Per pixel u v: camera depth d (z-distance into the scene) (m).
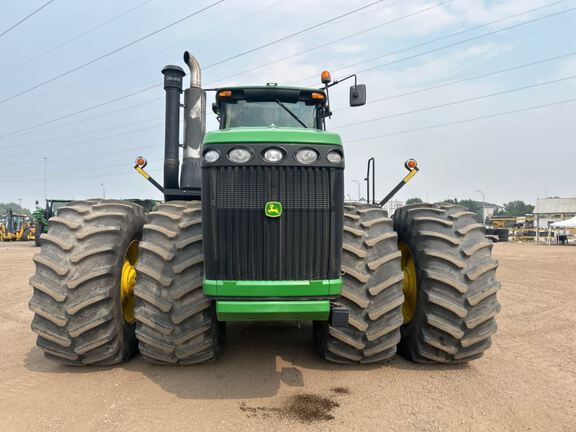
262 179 2.77
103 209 3.79
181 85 5.00
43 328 3.40
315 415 2.80
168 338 3.33
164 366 3.66
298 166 2.77
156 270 3.33
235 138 2.78
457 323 3.48
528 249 21.11
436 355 3.60
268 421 2.71
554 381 3.39
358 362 3.61
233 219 2.77
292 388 3.23
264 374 3.50
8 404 2.94
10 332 4.79
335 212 2.82
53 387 3.23
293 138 2.79
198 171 4.68
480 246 3.57
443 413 2.83
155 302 3.29
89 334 3.43
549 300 6.79
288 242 2.79
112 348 3.51
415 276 3.75
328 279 2.82
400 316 3.50
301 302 2.77
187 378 3.40
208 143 2.80
